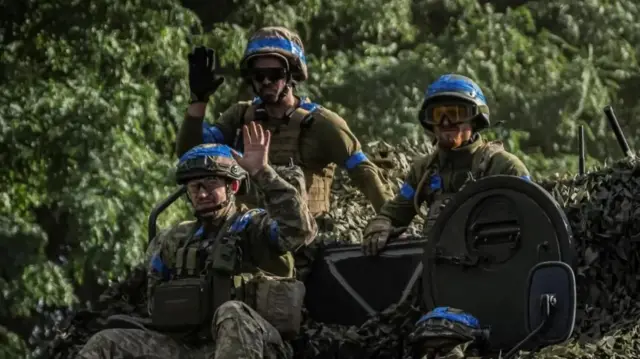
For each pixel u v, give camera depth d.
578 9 25.28
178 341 11.79
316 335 12.26
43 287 20.91
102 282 20.83
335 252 12.63
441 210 11.89
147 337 11.79
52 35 22.53
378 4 24.17
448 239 11.73
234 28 23.14
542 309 10.90
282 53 13.12
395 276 12.37
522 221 11.48
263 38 13.17
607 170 12.09
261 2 23.78
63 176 21.38
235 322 11.30
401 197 12.66
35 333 21.59
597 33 25.33
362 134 22.78
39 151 21.52
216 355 11.23
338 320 12.55
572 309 10.83
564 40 25.41
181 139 13.20
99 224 20.86
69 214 21.00
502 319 11.48
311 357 12.22
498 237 11.56
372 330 12.18
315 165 13.33
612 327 11.26
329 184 13.49
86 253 20.86
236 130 13.45
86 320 12.75
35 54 22.45
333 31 24.59
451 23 24.73
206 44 22.98
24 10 22.52
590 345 10.91
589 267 11.71
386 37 24.69
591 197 11.99
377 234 12.48
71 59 22.33
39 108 21.66
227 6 24.33
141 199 21.14
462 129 12.27
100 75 22.34
